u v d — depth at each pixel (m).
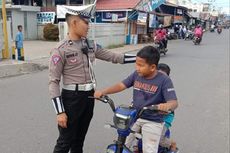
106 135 4.91
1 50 13.33
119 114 2.55
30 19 26.98
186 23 46.97
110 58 3.54
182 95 7.73
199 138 4.96
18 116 5.70
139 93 2.93
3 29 13.27
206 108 6.62
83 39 3.25
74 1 29.59
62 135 3.38
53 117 5.67
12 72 10.50
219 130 5.33
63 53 3.12
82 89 3.24
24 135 4.82
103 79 9.66
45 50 17.80
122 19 26.33
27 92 7.59
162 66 3.45
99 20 27.75
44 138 4.73
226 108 6.66
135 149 3.04
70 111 3.27
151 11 29.66
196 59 15.70
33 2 29.88
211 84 9.27
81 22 3.08
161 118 2.91
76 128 3.41
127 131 2.59
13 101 6.71
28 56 14.92
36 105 6.42
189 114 6.14
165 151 3.20
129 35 25.80
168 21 34.81
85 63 3.24
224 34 50.38
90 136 4.86
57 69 3.10
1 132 4.91
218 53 19.12
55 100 3.05
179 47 23.61
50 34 25.95
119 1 27.77
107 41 22.41
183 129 5.31
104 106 6.40
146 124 2.87
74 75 3.21
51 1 30.08
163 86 2.83
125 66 12.50
